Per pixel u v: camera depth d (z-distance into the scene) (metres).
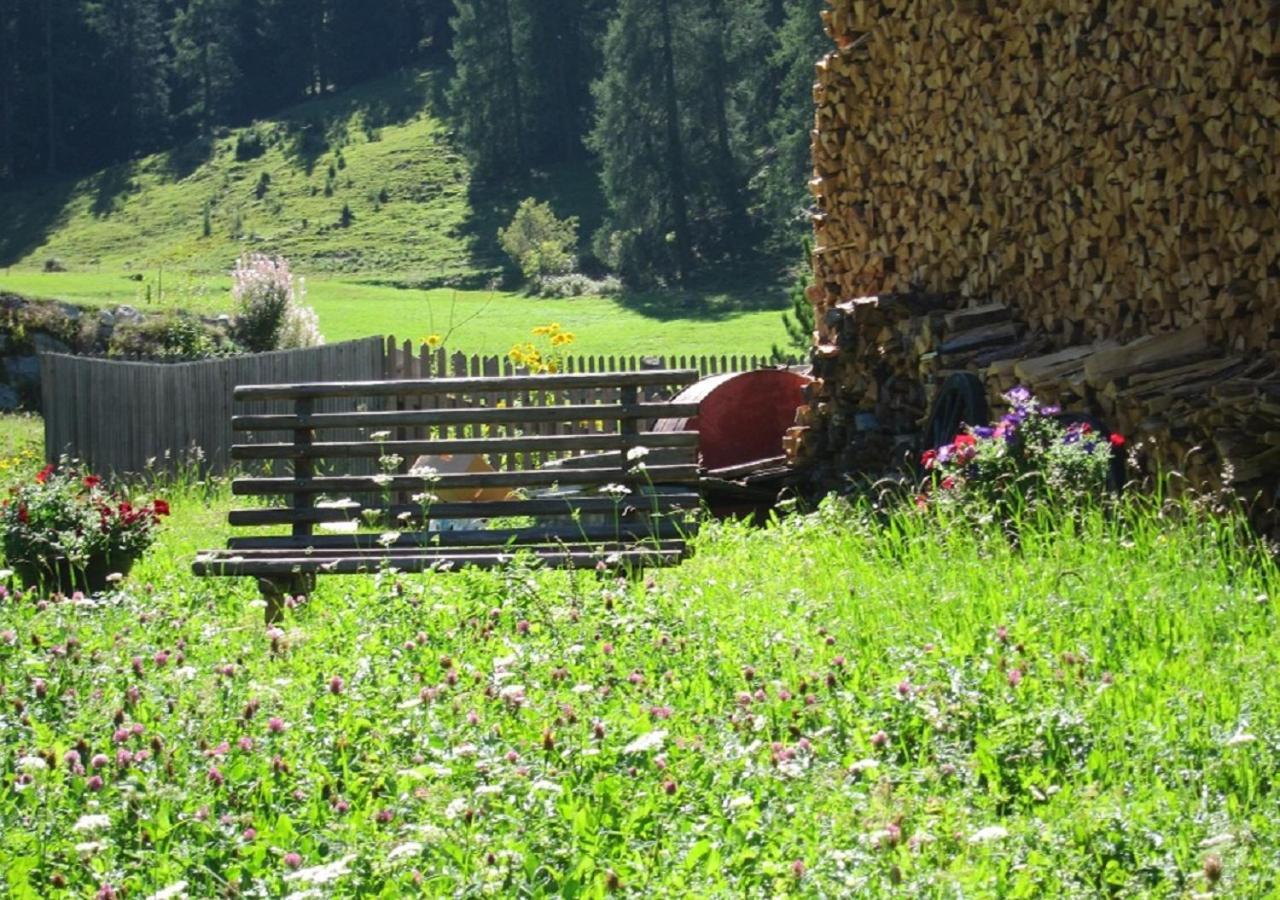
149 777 5.48
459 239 108.25
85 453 18.84
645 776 5.48
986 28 13.57
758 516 14.93
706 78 98.12
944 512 9.70
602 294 88.12
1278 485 9.34
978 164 13.92
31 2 142.88
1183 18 11.05
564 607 8.12
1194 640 7.04
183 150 142.25
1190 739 5.84
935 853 4.68
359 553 9.49
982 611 7.72
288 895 4.52
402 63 161.12
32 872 4.90
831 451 14.77
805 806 5.05
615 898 4.45
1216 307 10.82
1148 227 11.55
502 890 4.53
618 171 97.38
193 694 6.59
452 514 9.77
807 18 88.81
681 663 7.22
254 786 5.60
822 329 16.47
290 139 140.62
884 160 15.58
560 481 9.83
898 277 15.38
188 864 4.88
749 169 100.00
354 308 69.19
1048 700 6.17
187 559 11.70
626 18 98.19
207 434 20.38
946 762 5.59
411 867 4.67
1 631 8.13
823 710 6.21
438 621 8.24
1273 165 10.19
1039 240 12.98
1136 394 10.45
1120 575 8.08
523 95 123.56
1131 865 4.76
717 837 4.84
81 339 31.33
